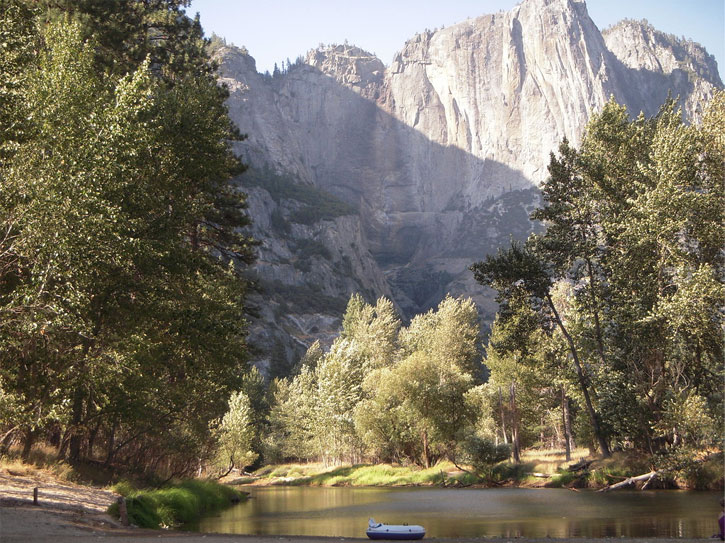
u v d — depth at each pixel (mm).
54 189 21844
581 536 22641
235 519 31234
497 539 20984
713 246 43938
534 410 79500
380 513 34188
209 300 30547
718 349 42406
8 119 23078
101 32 36094
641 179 47875
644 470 43250
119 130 23938
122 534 17500
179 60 42812
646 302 44031
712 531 22750
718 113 44406
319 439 91688
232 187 42906
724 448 38469
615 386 43906
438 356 102625
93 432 34469
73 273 22219
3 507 18797
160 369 34406
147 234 26969
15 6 25422
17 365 23812
